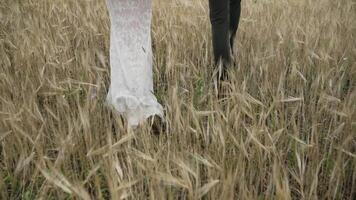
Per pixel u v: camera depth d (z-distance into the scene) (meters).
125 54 2.12
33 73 2.68
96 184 1.53
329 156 1.94
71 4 4.35
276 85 2.77
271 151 1.94
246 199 1.54
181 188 1.82
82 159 1.99
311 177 1.84
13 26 3.68
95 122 2.14
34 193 1.84
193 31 3.57
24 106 2.03
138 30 2.11
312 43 3.31
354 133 2.02
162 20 3.69
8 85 2.42
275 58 2.96
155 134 2.26
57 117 2.13
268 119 2.25
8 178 1.95
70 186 1.39
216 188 1.59
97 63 3.04
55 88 2.26
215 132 1.90
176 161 1.54
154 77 2.95
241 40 3.52
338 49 3.18
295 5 4.42
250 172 1.84
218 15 2.56
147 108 2.20
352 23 3.81
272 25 3.67
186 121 2.04
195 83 2.75
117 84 2.17
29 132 2.05
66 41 3.23
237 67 2.90
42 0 4.32
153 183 1.55
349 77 2.99
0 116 2.03
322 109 2.25
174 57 2.92
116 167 1.53
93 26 3.46
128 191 1.62
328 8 4.39
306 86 2.73
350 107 2.12
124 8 2.06
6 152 2.01
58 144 1.99
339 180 1.81
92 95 2.41
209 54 3.21
